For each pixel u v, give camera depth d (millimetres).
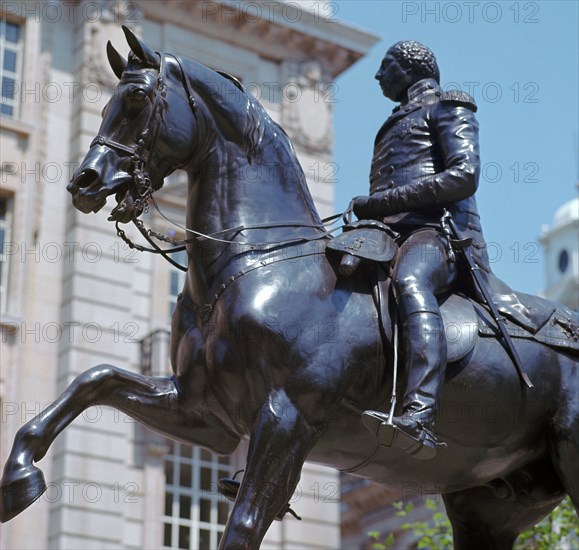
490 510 5598
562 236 30609
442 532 12023
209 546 18047
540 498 5469
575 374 5363
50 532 16547
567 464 5238
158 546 17281
